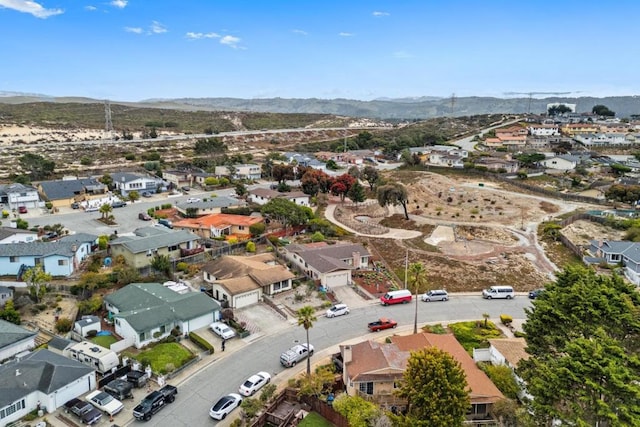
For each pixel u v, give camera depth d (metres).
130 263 72.00
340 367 48.66
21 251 67.62
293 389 44.22
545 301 41.88
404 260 82.69
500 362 47.94
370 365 43.94
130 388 44.16
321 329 58.12
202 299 59.56
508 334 57.69
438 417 34.25
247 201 120.94
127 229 93.38
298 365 50.12
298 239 91.06
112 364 47.28
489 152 185.25
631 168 151.38
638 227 93.44
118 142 198.00
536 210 113.25
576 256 84.00
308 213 99.50
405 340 50.12
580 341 33.34
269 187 137.25
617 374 30.02
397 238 94.44
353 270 76.94
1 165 149.38
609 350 32.38
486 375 44.59
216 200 111.19
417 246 89.50
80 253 73.12
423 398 35.06
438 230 99.31
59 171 144.88
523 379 40.25
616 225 98.00
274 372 48.78
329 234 94.44
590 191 129.12
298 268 75.31
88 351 48.12
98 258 73.94
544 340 40.97
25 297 59.56
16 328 51.44
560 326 39.69
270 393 42.88
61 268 67.69
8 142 191.50
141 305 56.69
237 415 42.06
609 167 155.62
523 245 89.69
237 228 92.69
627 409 29.39
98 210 108.56
